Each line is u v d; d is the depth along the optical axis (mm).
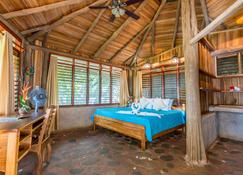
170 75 5676
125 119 3648
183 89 5250
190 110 2705
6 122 1854
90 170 2303
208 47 3803
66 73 4902
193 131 2646
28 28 3566
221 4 3584
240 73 3801
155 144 3506
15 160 1514
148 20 4746
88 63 5453
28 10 2887
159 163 2541
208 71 3760
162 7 4234
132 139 3891
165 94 5785
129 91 6719
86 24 4258
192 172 2252
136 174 2199
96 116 4715
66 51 4875
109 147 3299
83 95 5293
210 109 3785
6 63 2814
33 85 4008
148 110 4562
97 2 3506
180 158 2738
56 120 4512
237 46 3764
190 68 2740
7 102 2773
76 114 5031
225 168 2373
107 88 6059
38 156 2068
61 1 2998
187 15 2807
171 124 3734
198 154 2568
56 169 2314
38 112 2846
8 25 2926
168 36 5352
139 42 5781
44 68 4328
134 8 4129
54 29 4055
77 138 3955
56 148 3207
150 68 6328
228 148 3242
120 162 2576
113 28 4719
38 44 4184
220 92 4211
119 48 5766
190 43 2727
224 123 4031
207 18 4027
